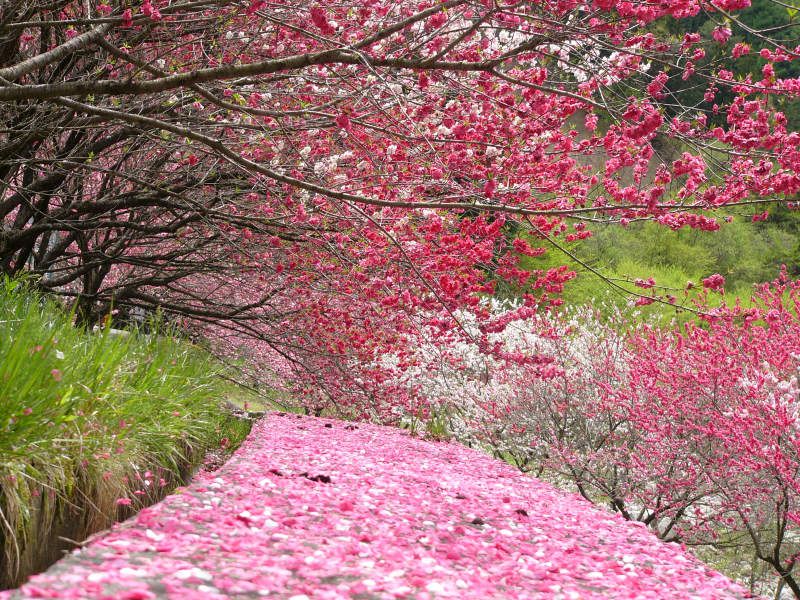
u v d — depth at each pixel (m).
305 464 6.46
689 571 4.45
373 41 5.17
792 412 8.84
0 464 3.56
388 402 12.14
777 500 8.96
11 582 3.46
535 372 8.85
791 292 10.76
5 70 5.13
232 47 7.80
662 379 10.79
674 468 10.51
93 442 4.42
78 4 8.32
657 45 5.33
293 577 3.06
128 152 9.75
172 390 6.74
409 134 6.45
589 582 3.84
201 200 10.16
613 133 5.59
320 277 9.61
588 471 11.52
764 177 5.51
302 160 7.45
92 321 11.52
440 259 7.33
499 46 6.27
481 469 8.50
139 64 5.62
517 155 6.15
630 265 35.62
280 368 16.16
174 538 3.44
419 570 3.43
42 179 9.63
